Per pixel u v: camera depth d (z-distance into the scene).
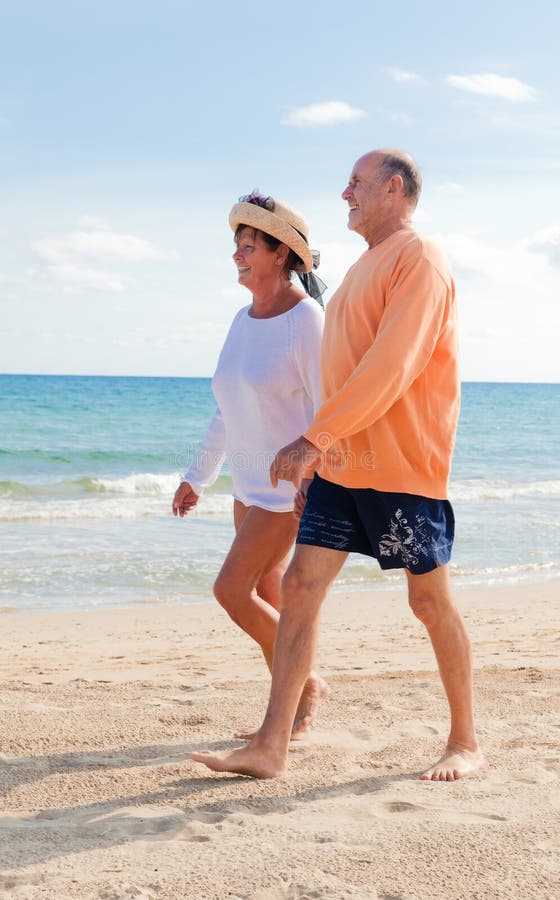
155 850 2.44
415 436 2.97
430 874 2.24
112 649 6.98
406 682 4.89
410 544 2.98
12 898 2.13
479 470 28.47
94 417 47.88
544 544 13.37
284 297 3.61
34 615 8.48
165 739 3.60
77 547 12.10
